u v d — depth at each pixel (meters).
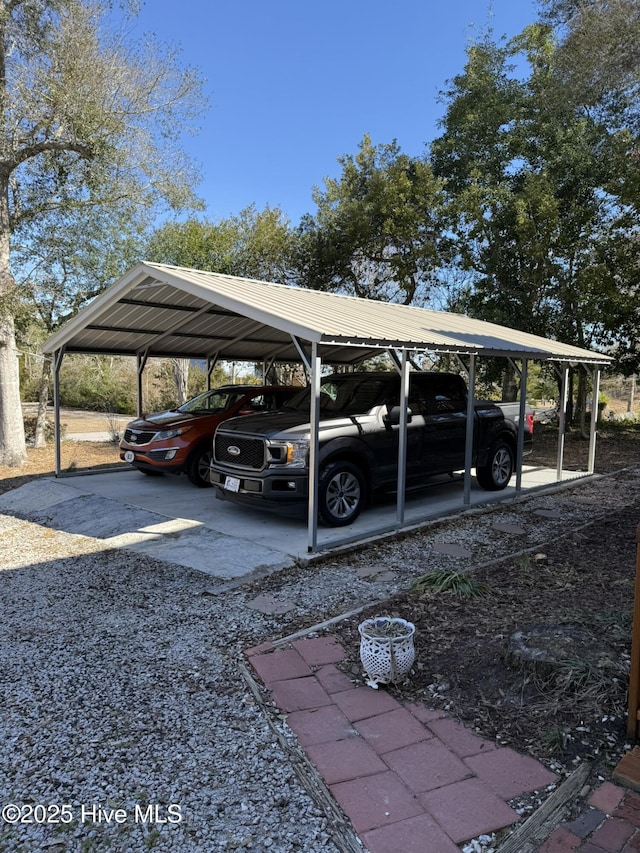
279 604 4.66
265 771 2.61
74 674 3.54
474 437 8.72
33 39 10.47
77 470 10.91
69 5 10.51
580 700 3.01
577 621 3.92
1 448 11.88
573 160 14.86
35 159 12.21
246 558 5.78
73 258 12.70
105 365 27.95
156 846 2.19
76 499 8.62
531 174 15.06
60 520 7.81
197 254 17.19
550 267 15.01
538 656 3.29
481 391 18.88
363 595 4.86
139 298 8.06
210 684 3.41
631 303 14.28
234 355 12.29
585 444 15.12
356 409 7.47
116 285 7.73
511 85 16.50
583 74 10.90
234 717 3.05
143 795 2.46
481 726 2.91
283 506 6.66
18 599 4.89
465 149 16.70
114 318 8.96
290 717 3.04
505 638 3.76
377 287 18.38
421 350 6.56
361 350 11.44
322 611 4.52
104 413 25.61
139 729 2.95
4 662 3.71
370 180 17.25
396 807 2.37
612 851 2.09
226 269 17.86
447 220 16.23
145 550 6.21
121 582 5.26
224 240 18.00
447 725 2.94
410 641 3.34
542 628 3.67
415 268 17.06
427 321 8.55
